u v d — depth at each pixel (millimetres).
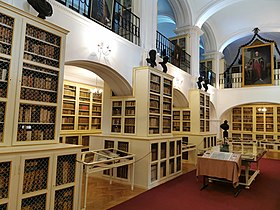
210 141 8852
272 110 12711
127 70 5434
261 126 12953
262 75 10953
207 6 9102
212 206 4012
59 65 3346
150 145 5051
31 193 2746
